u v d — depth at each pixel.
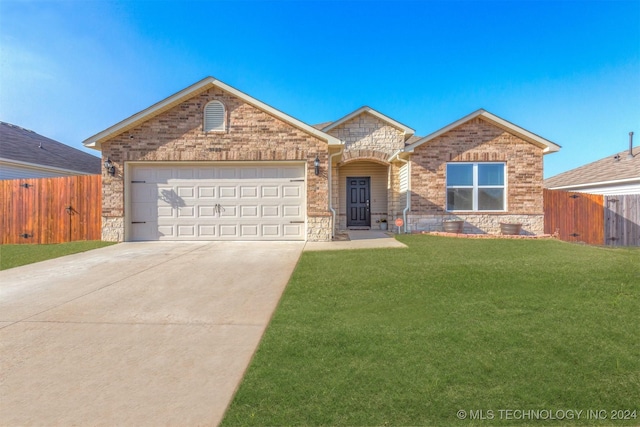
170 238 11.10
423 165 12.91
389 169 15.22
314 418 2.56
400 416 2.56
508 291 5.24
